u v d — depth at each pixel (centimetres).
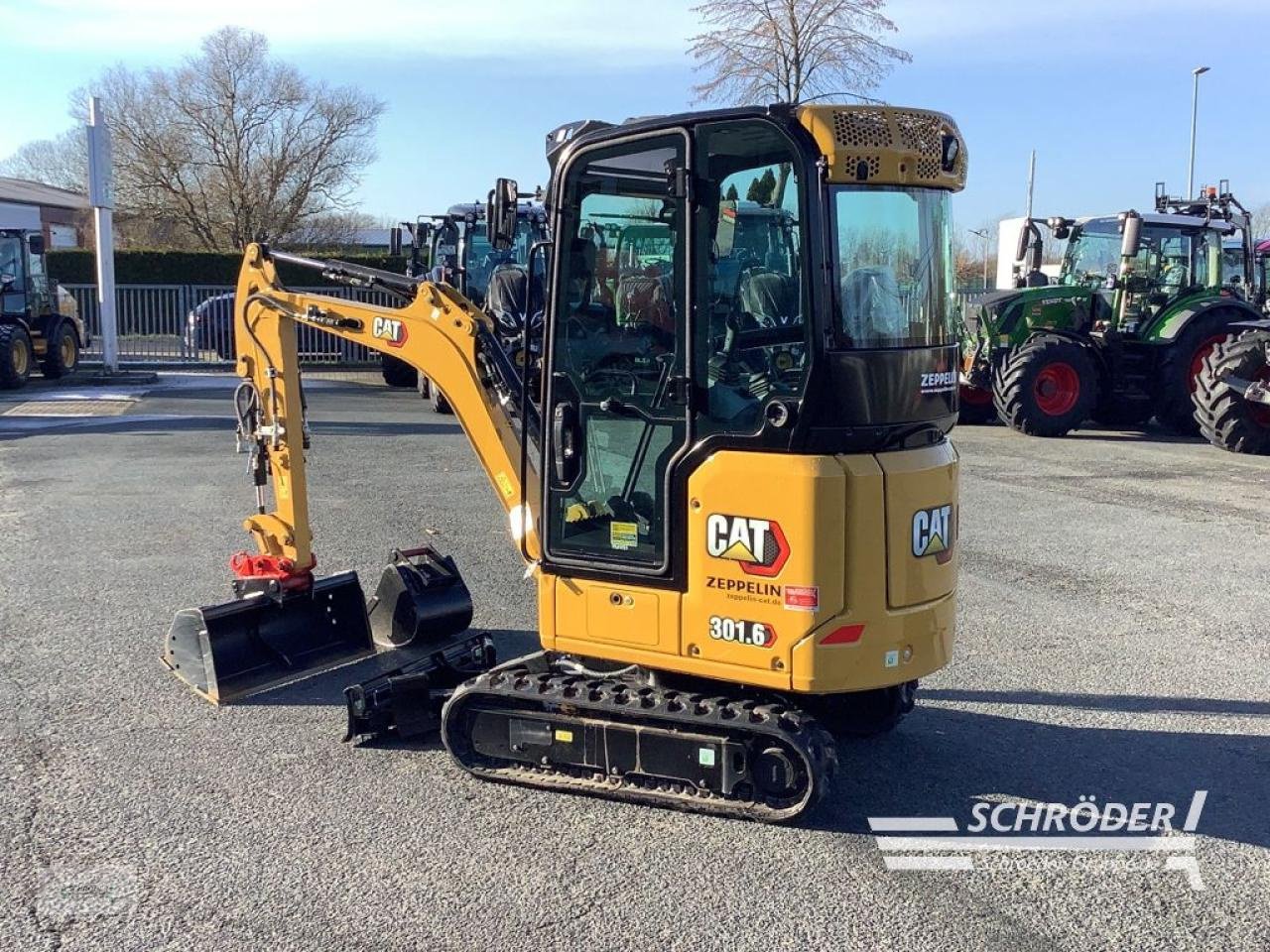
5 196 4606
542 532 473
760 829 445
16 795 464
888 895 398
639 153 434
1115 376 1539
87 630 668
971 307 1589
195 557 828
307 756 508
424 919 378
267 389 605
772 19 2103
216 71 4028
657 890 399
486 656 564
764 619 424
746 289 421
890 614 426
